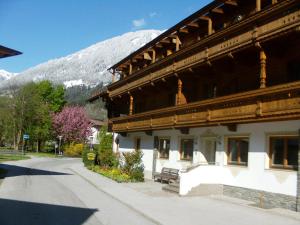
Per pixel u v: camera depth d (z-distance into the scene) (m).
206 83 26.52
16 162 45.53
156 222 14.27
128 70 42.84
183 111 25.08
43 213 15.04
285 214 16.08
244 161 20.64
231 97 19.78
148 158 32.66
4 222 13.08
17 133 84.38
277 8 16.94
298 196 16.75
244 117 18.83
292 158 17.55
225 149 22.06
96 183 26.69
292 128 17.44
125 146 39.38
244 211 16.72
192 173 21.42
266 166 18.80
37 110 82.94
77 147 75.62
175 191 22.23
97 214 15.40
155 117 29.45
